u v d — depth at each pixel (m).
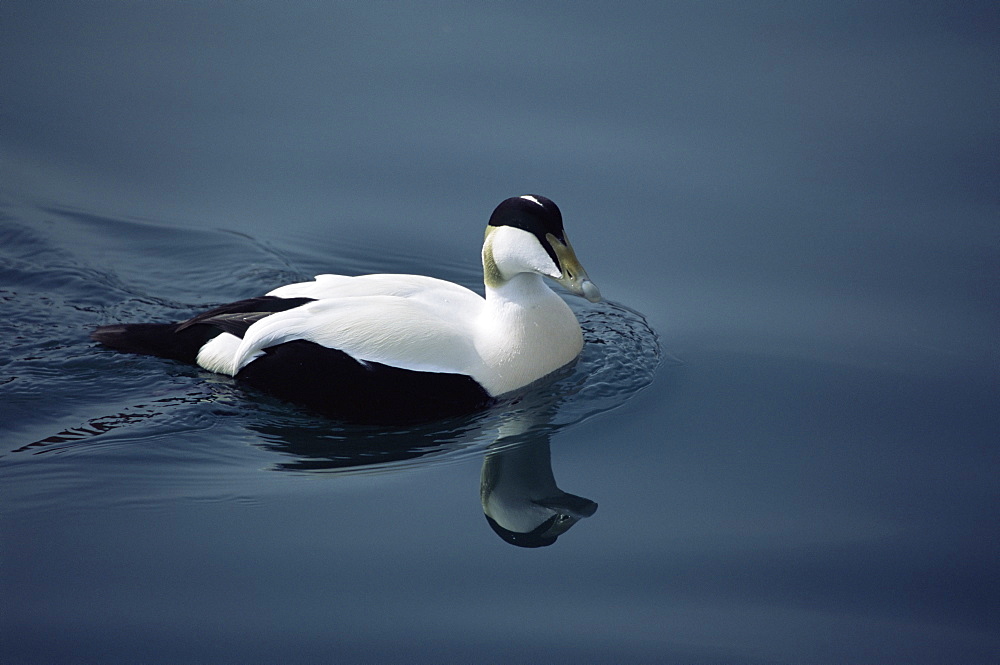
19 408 11.59
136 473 10.82
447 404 11.45
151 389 11.88
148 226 15.14
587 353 12.86
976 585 9.67
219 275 14.49
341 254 14.86
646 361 12.80
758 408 12.04
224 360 11.84
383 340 11.27
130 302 13.84
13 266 14.32
